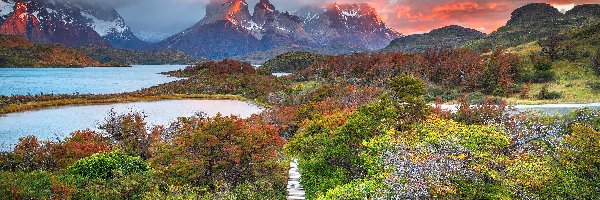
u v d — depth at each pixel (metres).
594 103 39.59
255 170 19.30
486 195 11.77
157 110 61.06
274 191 18.69
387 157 14.57
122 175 17.69
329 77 80.56
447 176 11.94
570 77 57.34
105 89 106.25
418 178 12.02
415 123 20.02
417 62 75.06
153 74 189.75
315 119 23.44
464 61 67.88
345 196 14.03
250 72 130.75
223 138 19.03
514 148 15.84
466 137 14.74
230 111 59.88
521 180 12.49
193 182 18.23
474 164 12.39
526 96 50.03
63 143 26.06
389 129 18.67
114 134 29.23
